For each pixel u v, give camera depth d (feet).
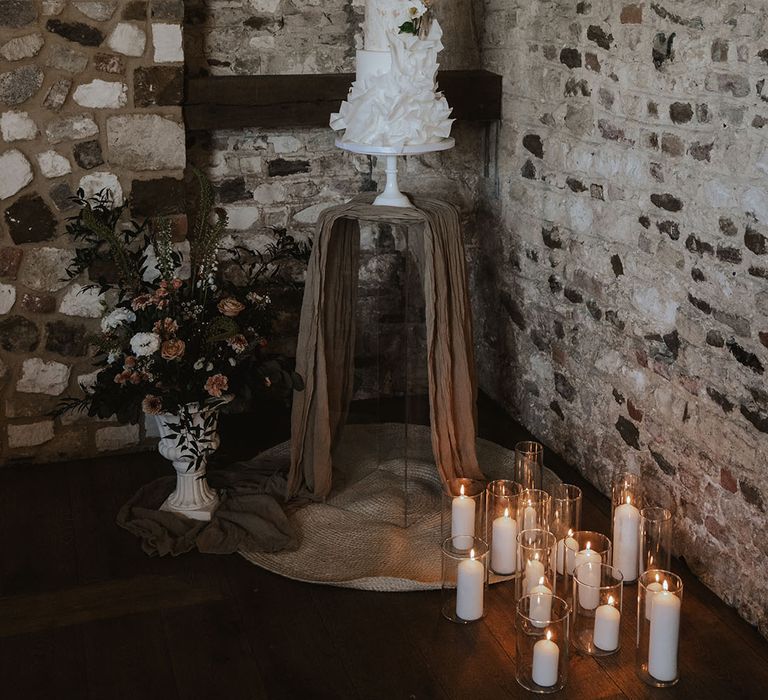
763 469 8.46
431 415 10.69
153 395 9.81
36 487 11.30
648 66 9.54
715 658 8.38
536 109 11.81
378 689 7.97
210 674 8.16
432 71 9.87
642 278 10.02
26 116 10.68
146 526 10.29
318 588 9.41
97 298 11.43
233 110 11.69
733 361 8.73
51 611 9.02
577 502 9.58
